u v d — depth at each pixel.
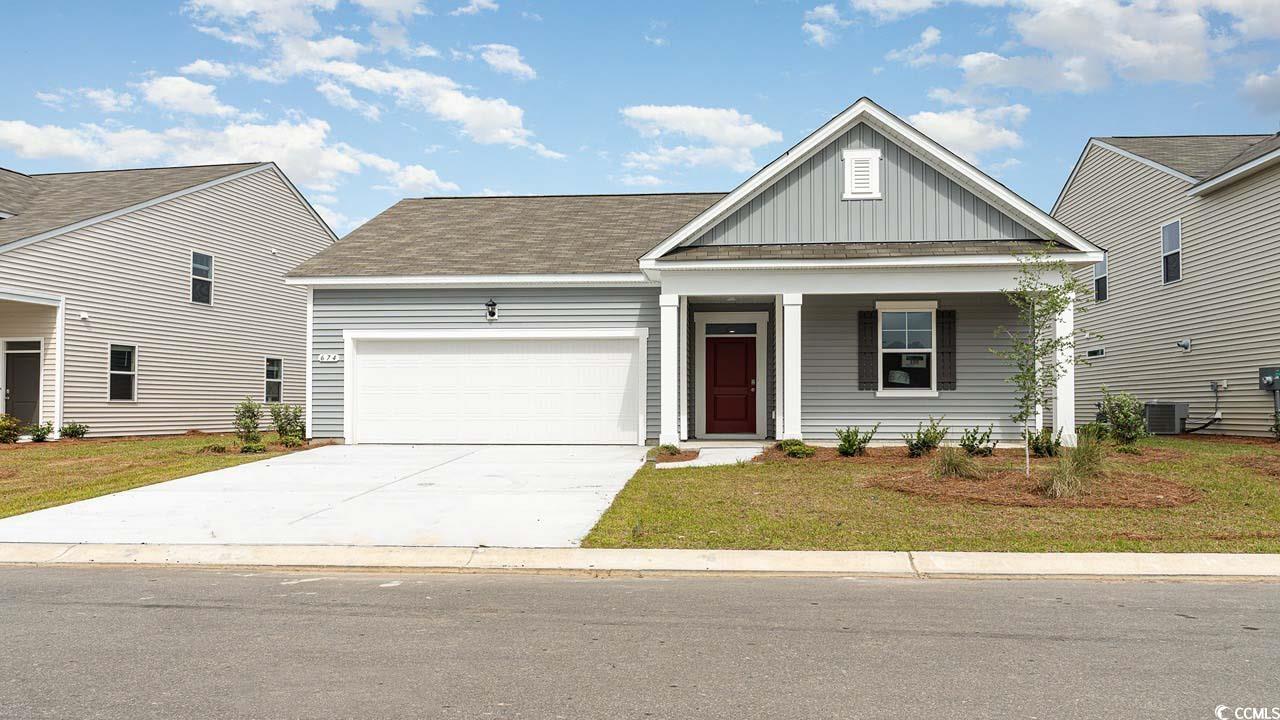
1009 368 15.62
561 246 17.88
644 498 10.15
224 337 23.44
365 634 5.38
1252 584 6.73
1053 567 7.16
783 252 14.37
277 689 4.37
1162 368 19.48
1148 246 20.08
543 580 6.97
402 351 16.94
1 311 18.75
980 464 11.57
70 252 18.69
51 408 18.44
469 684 4.45
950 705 4.14
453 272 16.52
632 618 5.74
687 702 4.19
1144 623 5.59
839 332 15.94
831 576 7.08
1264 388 15.88
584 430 16.62
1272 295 15.87
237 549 7.88
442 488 11.09
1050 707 4.11
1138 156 20.25
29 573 7.33
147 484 11.56
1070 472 9.92
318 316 16.97
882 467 12.42
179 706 4.13
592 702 4.19
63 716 4.01
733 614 5.84
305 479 11.96
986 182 14.66
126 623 5.64
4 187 21.05
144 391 20.75
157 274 21.14
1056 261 12.48
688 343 17.28
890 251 14.23
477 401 16.80
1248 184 16.55
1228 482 10.45
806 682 4.47
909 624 5.57
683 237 14.72
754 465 12.97
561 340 16.67
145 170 24.30
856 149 15.09
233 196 23.78
